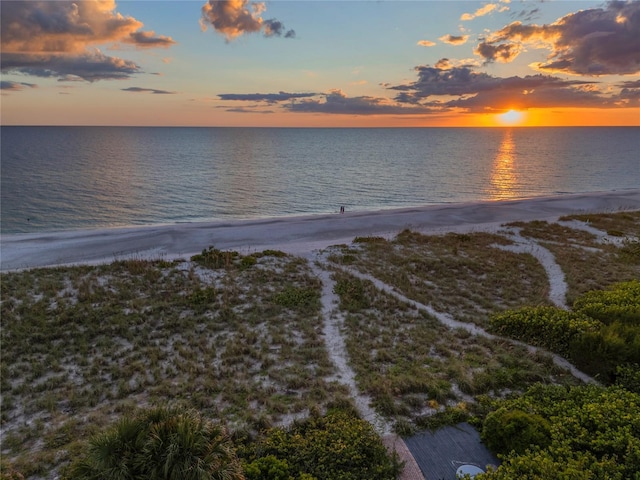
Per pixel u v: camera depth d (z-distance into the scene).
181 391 11.26
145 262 23.56
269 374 12.22
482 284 21.20
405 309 17.67
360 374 12.23
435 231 35.31
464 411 10.23
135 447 6.68
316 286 20.33
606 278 21.80
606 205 47.97
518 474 7.55
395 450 8.74
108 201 53.44
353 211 48.44
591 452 8.27
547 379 11.95
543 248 28.00
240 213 49.56
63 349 13.72
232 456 7.26
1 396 11.21
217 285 20.16
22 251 30.33
